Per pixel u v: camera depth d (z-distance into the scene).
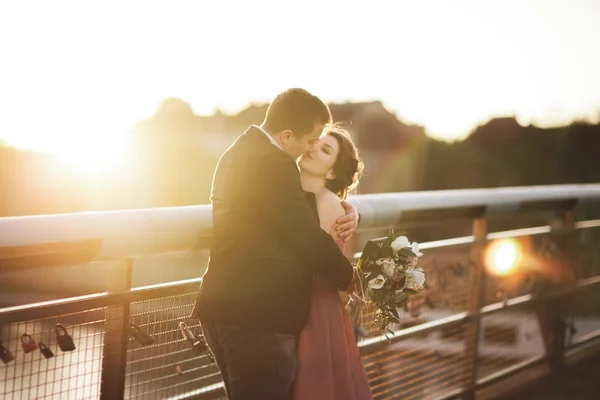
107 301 2.48
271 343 2.41
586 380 5.07
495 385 4.56
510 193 4.46
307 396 2.56
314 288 2.65
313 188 2.82
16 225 2.20
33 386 2.29
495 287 4.45
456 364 4.16
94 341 2.49
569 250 5.30
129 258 2.56
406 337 3.72
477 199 4.11
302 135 2.54
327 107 2.59
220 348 2.52
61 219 2.32
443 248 3.94
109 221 2.43
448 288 4.02
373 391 3.56
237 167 2.42
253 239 2.39
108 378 2.54
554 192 4.92
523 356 4.85
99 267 2.54
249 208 2.40
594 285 5.69
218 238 2.45
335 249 2.42
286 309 2.41
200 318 2.49
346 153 2.82
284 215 2.35
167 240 2.60
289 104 2.53
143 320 2.67
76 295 2.42
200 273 2.87
